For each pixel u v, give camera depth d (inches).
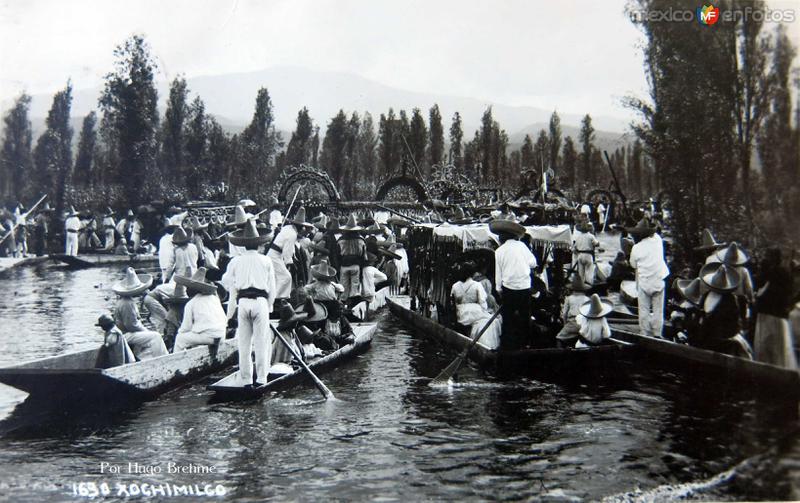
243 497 231.6
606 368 399.9
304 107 2229.3
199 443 283.3
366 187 2005.4
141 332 382.6
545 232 499.2
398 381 385.1
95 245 1359.5
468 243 470.6
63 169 1668.3
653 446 277.7
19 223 1154.0
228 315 413.1
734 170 455.8
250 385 347.9
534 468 255.8
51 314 622.5
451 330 462.6
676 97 496.4
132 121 1455.5
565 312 441.1
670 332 457.7
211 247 689.0
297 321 409.4
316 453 271.4
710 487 238.4
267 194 1669.5
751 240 434.3
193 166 1748.3
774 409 319.0
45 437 290.7
